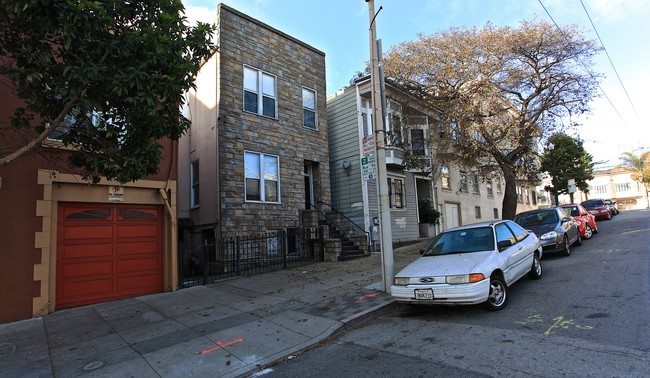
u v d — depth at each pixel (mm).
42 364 5430
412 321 6520
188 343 6062
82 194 9062
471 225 8125
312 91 16391
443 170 23016
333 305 7691
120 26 6055
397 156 17781
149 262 10062
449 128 16000
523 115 15273
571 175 31672
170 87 5953
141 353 5738
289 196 14547
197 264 12984
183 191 15281
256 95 14148
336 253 13531
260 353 5539
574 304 6328
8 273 7770
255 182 13633
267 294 9031
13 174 8023
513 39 14148
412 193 19859
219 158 12703
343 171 17703
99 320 7613
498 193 29938
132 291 9680
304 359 5305
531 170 18297
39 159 8375
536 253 8758
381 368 4680
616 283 7309
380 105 8703
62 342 6383
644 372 3842
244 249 12734
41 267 8156
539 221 11891
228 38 13438
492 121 15070
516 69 14852
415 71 15516
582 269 8961
